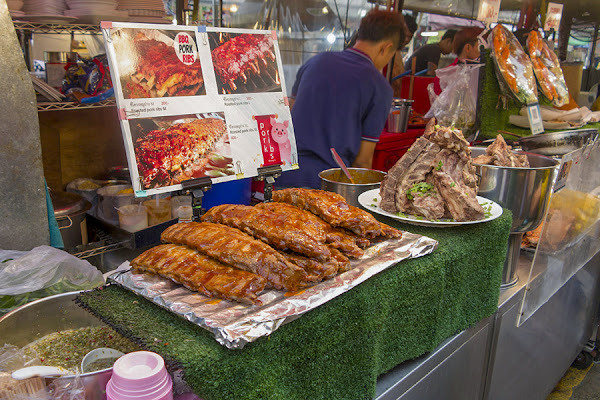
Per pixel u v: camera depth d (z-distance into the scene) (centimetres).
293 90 303
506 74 290
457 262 161
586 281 276
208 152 149
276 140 168
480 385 203
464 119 309
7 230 174
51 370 96
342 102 260
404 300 143
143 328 105
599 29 485
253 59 161
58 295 123
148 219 213
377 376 145
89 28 224
